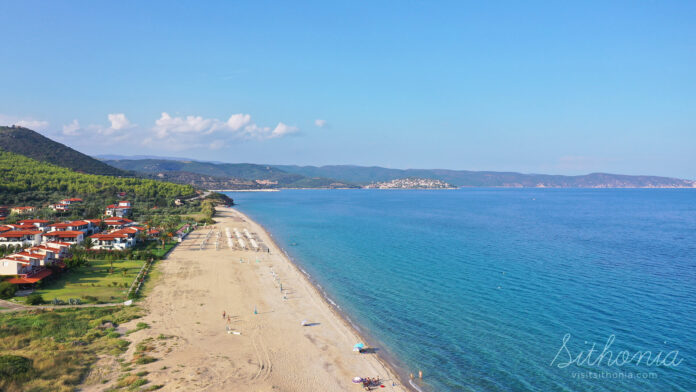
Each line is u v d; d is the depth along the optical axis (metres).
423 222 189.50
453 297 68.50
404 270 88.56
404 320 57.91
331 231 156.12
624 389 39.59
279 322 55.91
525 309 62.22
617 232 151.75
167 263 90.94
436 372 43.28
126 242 102.69
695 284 75.62
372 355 46.91
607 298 67.25
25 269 69.06
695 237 138.38
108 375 39.31
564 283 76.88
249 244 120.56
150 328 51.62
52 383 36.78
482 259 100.56
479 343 50.16
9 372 36.91
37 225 123.31
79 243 101.88
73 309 57.38
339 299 67.50
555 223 184.12
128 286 70.00
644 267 90.56
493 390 39.78
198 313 58.00
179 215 192.25
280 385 39.22
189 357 43.97
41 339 46.47
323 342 49.94
